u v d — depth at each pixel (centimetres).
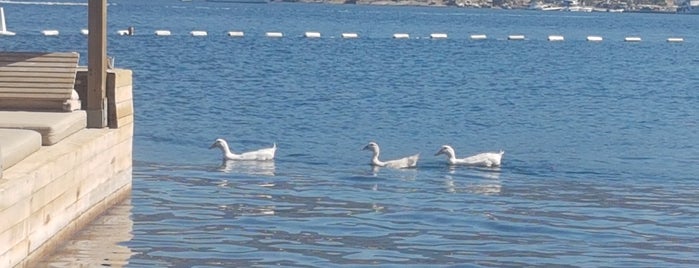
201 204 1939
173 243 1625
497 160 2545
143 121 3188
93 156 1683
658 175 2486
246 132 3067
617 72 6338
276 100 3962
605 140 3150
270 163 2489
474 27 13762
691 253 1666
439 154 2547
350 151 2755
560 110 4000
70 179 1550
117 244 1593
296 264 1529
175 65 5531
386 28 12425
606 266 1567
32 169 1388
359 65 6106
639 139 3189
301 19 14850
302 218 1844
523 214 1936
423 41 9331
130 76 1942
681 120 3775
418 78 5325
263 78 4950
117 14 14488
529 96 4553
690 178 2447
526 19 18425
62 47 6956
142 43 7456
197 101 3797
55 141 1608
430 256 1596
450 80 5284
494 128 3384
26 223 1346
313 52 7162
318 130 3173
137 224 1733
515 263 1568
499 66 6475
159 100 3778
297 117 3466
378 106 3903
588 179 2394
